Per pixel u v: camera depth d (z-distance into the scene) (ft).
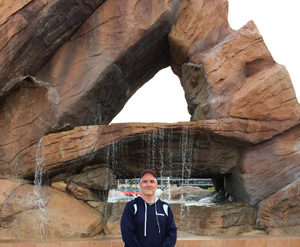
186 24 31.50
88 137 25.77
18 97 28.76
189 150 28.02
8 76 26.76
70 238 23.44
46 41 27.25
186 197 42.45
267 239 23.26
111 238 23.76
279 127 27.96
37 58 27.53
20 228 23.65
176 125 25.85
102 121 33.73
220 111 27.76
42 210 24.47
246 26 29.86
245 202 28.32
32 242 22.12
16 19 25.54
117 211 26.48
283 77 28.50
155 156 28.32
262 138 27.78
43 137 26.61
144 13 29.60
